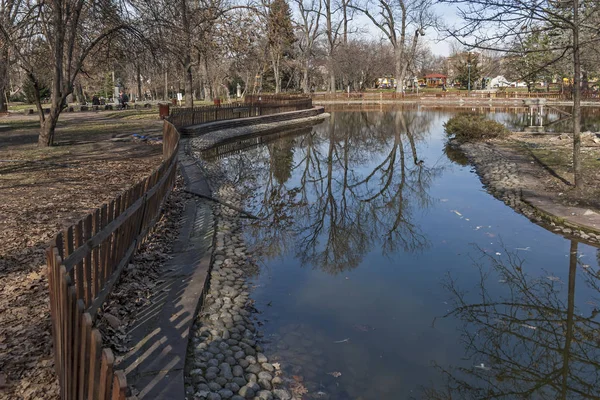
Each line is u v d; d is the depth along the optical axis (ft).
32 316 16.35
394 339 19.03
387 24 232.53
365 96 235.81
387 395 15.33
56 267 11.42
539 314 21.50
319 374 16.26
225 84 208.64
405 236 33.17
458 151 74.95
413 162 66.49
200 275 21.88
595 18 39.52
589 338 19.52
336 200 45.09
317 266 27.22
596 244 29.48
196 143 71.82
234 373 15.47
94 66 61.62
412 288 24.29
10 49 53.21
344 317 20.76
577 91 37.47
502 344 18.94
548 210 34.58
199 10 92.17
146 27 54.08
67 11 51.37
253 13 102.68
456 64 329.11
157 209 27.73
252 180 52.01
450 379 16.44
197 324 18.34
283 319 20.30
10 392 12.48
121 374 7.11
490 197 42.91
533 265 26.96
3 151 52.70
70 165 45.24
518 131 89.97
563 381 16.65
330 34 237.25
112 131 76.07
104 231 16.62
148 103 151.43
